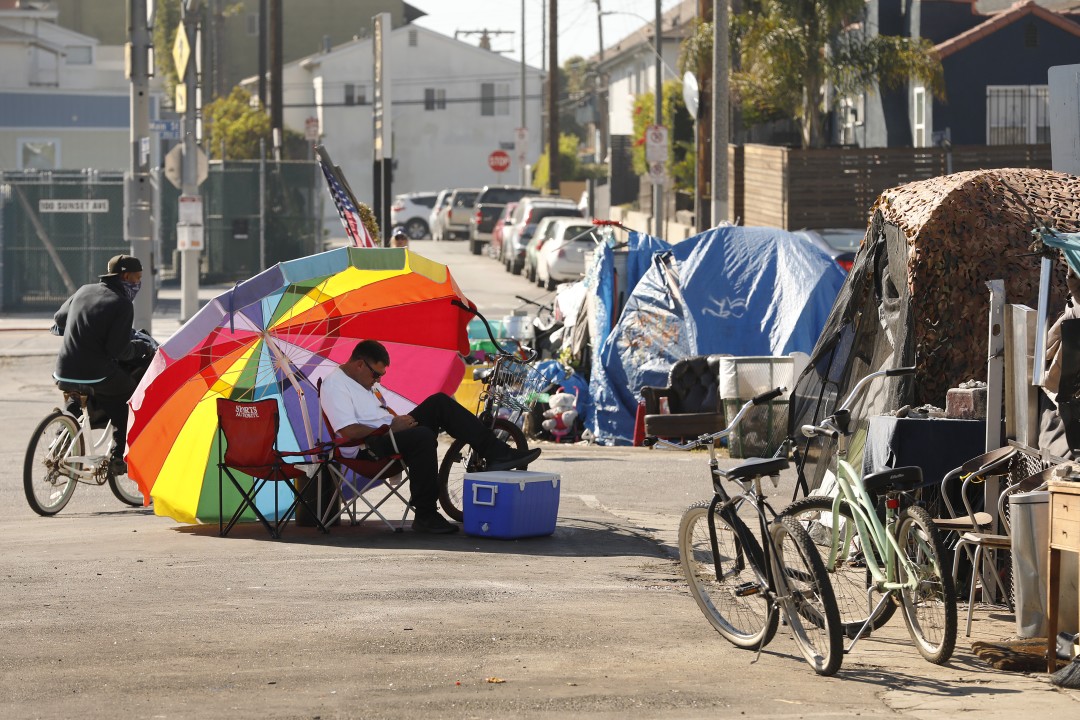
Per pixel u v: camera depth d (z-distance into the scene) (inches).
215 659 540.4
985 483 650.8
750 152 2534.5
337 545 802.2
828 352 834.2
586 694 494.3
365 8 7691.9
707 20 2628.0
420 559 752.3
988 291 733.9
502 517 816.3
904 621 602.2
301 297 871.1
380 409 845.2
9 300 2596.0
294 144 6122.1
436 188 6786.4
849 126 2910.9
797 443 845.8
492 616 617.0
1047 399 629.6
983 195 739.4
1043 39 2546.8
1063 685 508.7
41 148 3661.4
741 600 575.2
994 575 626.8
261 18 5118.1
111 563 741.9
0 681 507.2
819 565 522.0
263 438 820.6
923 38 2566.4
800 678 523.5
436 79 6737.2
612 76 6392.7
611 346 1401.3
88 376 935.7
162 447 869.8
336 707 474.9
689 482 1064.2
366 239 1397.6
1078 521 522.3
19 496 1016.2
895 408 742.5
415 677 516.7
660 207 2583.7
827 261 1401.3
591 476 1092.5
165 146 3868.1
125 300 940.0
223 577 701.9
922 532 548.1
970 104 2551.7
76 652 549.3
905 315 743.7
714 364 1316.4
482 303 2625.5
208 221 3043.8
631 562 755.4
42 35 4606.3
